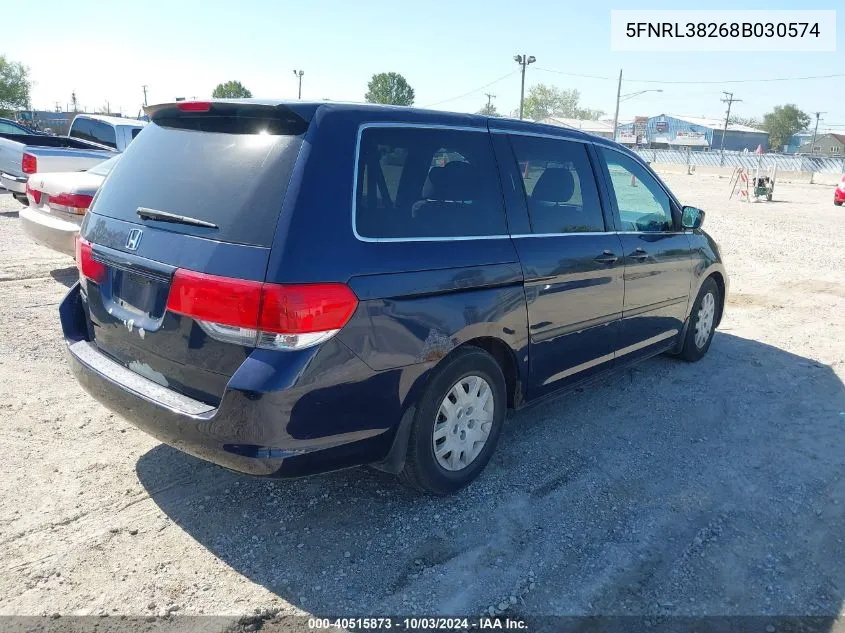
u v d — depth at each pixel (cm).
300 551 306
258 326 264
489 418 364
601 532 329
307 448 279
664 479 382
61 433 403
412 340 303
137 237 307
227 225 278
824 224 1780
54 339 563
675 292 519
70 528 314
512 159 377
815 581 300
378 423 300
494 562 304
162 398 291
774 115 11519
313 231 273
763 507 357
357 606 274
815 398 512
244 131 303
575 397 501
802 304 818
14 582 278
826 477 392
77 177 736
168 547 305
